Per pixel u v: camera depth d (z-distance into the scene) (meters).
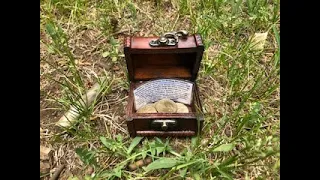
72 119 0.32
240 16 0.42
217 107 0.33
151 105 0.31
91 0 0.43
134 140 0.30
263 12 0.41
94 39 0.40
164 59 0.32
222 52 0.36
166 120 0.29
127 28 0.41
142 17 0.42
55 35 0.36
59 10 0.42
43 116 0.33
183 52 0.29
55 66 0.37
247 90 0.35
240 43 0.39
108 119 0.32
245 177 0.28
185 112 0.30
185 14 0.42
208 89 0.35
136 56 0.32
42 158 0.29
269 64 0.37
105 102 0.34
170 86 0.31
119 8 0.43
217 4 0.42
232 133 0.31
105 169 0.29
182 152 0.29
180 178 0.28
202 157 0.29
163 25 0.42
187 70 0.33
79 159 0.30
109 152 0.29
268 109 0.33
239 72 0.35
